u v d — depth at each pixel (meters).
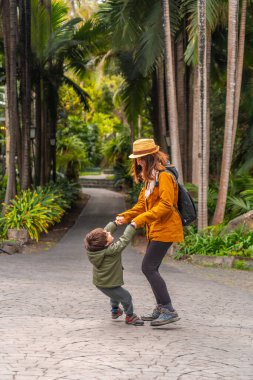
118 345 4.76
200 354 4.58
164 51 15.66
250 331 5.60
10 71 17.22
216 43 20.53
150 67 16.53
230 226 13.17
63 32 22.67
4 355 4.41
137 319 5.52
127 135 42.66
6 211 16.34
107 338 5.00
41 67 22.62
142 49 16.02
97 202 31.25
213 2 13.95
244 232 12.79
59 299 6.99
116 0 16.86
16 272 9.63
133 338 5.02
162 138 20.86
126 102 24.25
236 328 5.71
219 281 9.65
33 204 16.22
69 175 38.56
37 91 23.12
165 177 5.16
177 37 18.84
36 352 4.51
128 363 4.25
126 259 12.39
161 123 21.16
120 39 17.17
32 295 7.22
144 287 8.27
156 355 4.49
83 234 18.59
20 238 15.16
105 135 56.06
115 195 36.53
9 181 17.14
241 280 9.88
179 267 11.36
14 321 5.66
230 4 13.84
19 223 15.39
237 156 21.52
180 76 19.00
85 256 13.08
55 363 4.21
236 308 6.92
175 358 4.43
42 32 21.53
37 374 3.94
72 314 6.09
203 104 14.26
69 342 4.84
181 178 15.74
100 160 54.72
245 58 19.61
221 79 24.19
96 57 28.66
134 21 16.55
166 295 5.38
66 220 23.05
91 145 52.66
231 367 4.26
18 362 4.23
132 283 8.70
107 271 5.29
